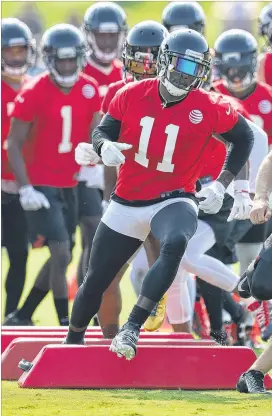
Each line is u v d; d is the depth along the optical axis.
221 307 24.91
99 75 31.53
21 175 26.70
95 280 19.97
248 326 26.09
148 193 19.70
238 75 27.66
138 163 19.62
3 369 21.00
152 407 17.97
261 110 28.12
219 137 20.16
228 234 23.56
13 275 29.05
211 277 22.98
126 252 19.97
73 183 27.47
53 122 26.95
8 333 22.56
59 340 21.22
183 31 19.38
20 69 29.05
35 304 27.03
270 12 32.09
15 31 28.88
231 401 18.52
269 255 18.53
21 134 26.86
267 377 19.70
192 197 19.91
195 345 20.70
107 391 19.50
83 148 20.20
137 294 24.69
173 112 19.38
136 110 19.47
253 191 24.33
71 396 18.91
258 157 23.92
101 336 22.58
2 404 18.17
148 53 22.08
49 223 26.52
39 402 18.34
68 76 26.84
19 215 28.88
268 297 18.64
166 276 18.86
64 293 26.55
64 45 26.73
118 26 31.22
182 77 19.05
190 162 19.67
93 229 27.66
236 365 19.92
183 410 17.72
